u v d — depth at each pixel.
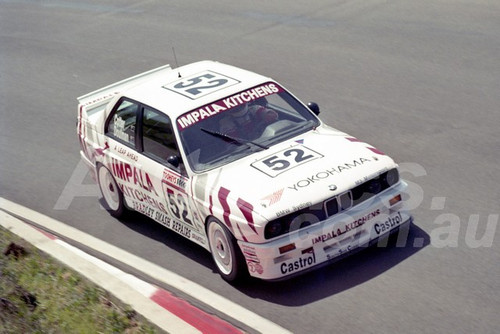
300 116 9.09
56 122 14.15
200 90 9.32
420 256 8.09
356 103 12.68
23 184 11.78
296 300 7.59
